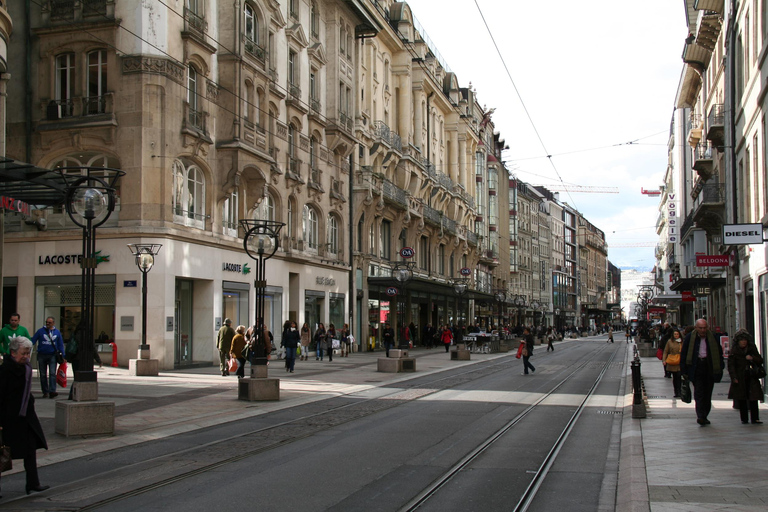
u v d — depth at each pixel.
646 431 12.38
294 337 27.28
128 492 8.16
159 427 12.94
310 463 9.91
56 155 27.03
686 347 13.33
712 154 34.53
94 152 26.95
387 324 51.94
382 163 51.03
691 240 47.84
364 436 12.33
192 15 28.48
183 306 28.83
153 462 9.99
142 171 26.05
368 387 21.41
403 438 12.11
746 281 22.81
